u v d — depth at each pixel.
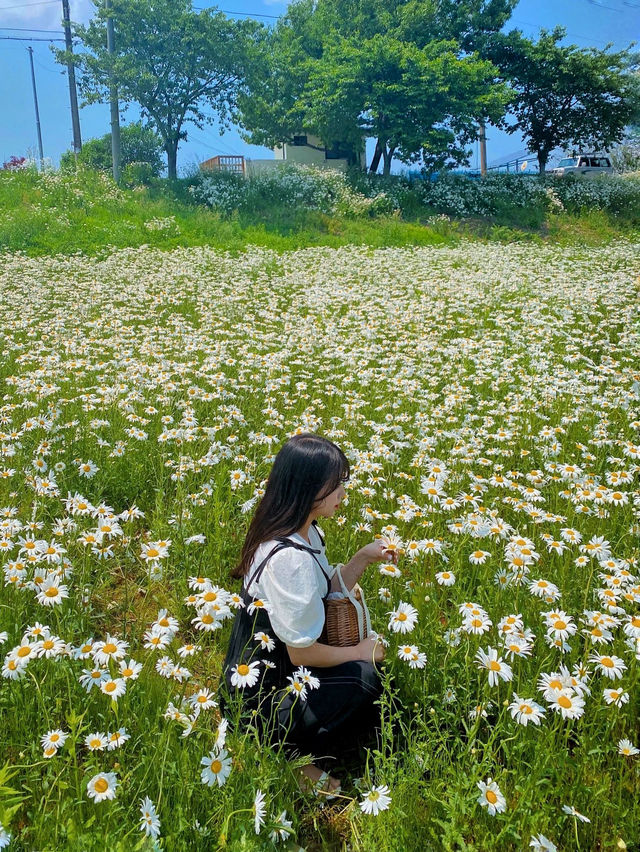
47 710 2.31
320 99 25.86
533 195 26.12
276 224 20.38
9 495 3.99
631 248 18.33
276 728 2.41
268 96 27.72
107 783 1.85
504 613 2.99
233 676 2.27
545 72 28.88
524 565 3.06
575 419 5.79
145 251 15.26
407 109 25.66
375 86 25.14
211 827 2.00
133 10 23.61
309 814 2.27
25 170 22.53
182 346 7.73
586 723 2.44
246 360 7.15
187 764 2.07
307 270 14.26
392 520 3.99
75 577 3.34
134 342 7.84
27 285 11.30
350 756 2.65
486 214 24.89
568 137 31.20
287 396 6.41
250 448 4.92
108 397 5.66
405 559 3.60
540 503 4.36
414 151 26.95
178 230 17.67
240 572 2.59
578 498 3.88
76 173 23.17
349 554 3.60
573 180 27.83
